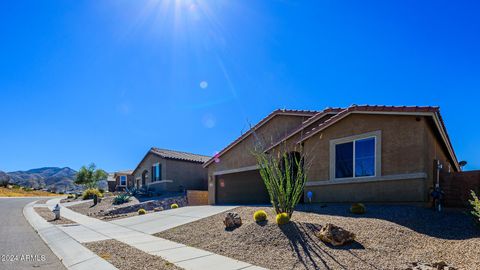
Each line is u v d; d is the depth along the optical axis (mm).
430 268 6152
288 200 9914
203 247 8812
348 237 7672
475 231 8203
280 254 7480
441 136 13133
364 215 10484
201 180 34281
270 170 10430
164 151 34688
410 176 11547
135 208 21969
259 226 9398
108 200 28328
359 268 6320
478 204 8141
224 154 22453
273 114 19203
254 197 20281
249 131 20312
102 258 7879
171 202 24359
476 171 10914
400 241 7703
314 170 14562
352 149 13414
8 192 44531
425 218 9547
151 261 7523
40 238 11094
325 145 14336
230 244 8688
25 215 18344
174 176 32281
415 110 11438
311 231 8539
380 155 12438
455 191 11211
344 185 13422
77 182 49781
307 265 6688
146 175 36469
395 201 11859
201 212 14633
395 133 12141
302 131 15227
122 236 10953
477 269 5973
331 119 13883
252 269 6680
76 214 19484
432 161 12297
